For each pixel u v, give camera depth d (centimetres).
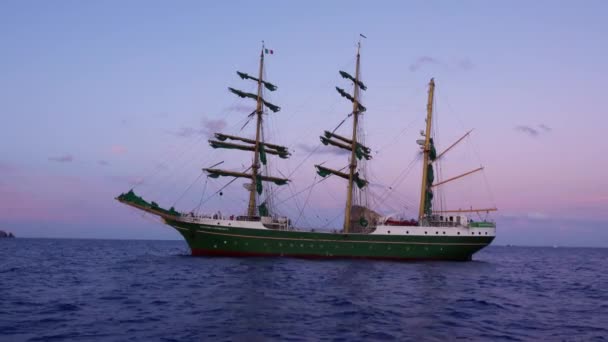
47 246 16975
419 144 8200
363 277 4991
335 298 3472
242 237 7156
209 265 6156
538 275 6481
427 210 8012
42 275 5266
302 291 3819
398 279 4888
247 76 8300
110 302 3253
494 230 7456
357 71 8625
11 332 2322
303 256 7194
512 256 15275
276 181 8231
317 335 2281
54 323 2538
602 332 2497
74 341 2144
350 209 8150
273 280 4538
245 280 4516
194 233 7262
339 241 7250
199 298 3406
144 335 2253
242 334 2275
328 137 8244
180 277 4819
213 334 2273
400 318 2748
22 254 10325
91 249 14338
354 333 2338
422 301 3441
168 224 7338
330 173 8025
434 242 7350
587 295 4178
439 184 8075
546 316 2978
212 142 7962
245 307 3019
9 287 4128
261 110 8369
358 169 8338
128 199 7275
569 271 7650
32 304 3172
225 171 7744
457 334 2366
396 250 7331
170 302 3231
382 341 2191
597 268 8825
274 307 3033
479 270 6531
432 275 5419
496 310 3131
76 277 5016
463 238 7362
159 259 7394
